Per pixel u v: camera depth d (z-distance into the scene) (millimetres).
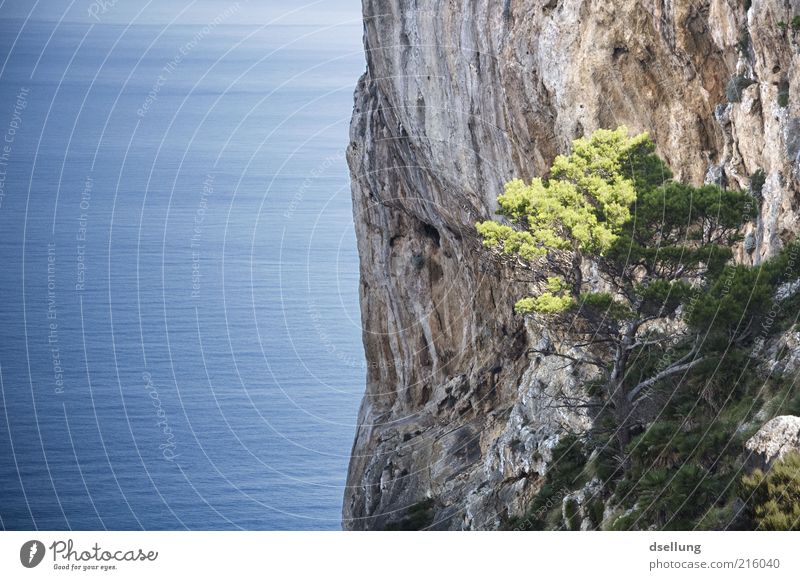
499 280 55375
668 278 34094
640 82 42594
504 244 35938
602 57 42938
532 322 48406
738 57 39406
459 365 62219
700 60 40938
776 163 34812
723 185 39156
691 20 40781
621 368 35188
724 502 28703
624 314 33531
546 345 46938
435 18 51188
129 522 78812
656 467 32469
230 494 82438
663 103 42188
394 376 69500
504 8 47188
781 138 34719
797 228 33344
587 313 35375
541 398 44812
